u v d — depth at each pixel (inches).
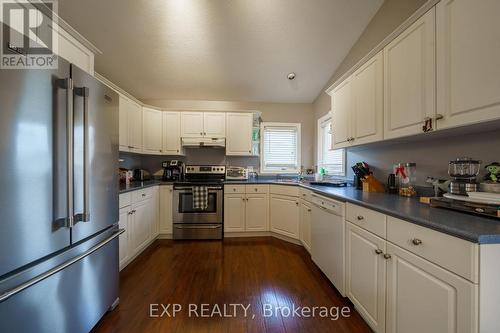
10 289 33.4
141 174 135.9
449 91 43.5
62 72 43.0
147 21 88.9
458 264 31.7
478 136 50.5
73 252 46.8
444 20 44.1
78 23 87.8
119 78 124.2
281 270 86.9
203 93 140.4
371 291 52.3
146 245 108.9
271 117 151.9
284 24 91.7
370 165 92.6
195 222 123.5
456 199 45.1
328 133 133.0
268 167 153.3
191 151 150.3
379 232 49.5
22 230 35.6
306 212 102.2
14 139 34.5
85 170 47.3
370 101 69.9
